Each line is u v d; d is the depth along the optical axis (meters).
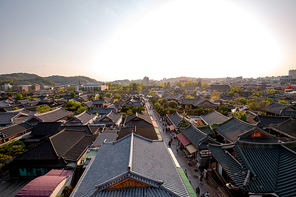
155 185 11.00
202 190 18.12
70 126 32.12
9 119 39.09
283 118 34.59
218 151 18.05
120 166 12.41
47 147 21.02
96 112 53.91
